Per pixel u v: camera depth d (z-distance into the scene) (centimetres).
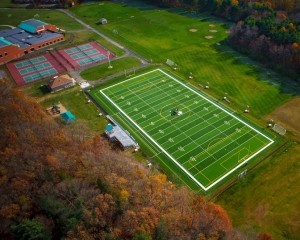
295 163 7369
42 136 6762
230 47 12962
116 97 10000
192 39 13825
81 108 9538
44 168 5891
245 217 6244
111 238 4725
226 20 15638
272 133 8294
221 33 14238
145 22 15788
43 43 13388
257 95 9825
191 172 7275
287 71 10731
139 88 10425
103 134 8412
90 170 5994
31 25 14500
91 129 8556
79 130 7944
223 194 6744
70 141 6988
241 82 10525
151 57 12406
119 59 12344
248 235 5509
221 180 7056
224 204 6531
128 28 15175
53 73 11544
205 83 10544
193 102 9619
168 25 15325
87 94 10206
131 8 17800
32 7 18612
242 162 7475
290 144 7925
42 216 5100
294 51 10600
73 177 5834
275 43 11475
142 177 6169
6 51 12288
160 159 7662
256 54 11919
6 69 11906
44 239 4769
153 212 5194
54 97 10075
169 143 8112
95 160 6316
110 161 6450
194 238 4991
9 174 5741
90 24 15812
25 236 4678
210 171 7281
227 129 8494
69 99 9981
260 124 8625
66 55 12750
